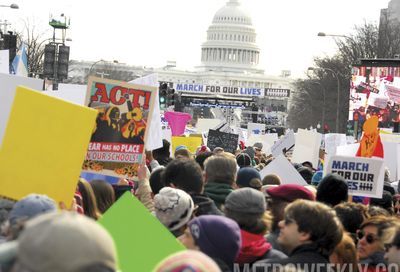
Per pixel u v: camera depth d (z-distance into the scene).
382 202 12.73
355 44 99.56
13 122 6.96
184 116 25.48
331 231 6.70
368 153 13.79
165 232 6.07
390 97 52.53
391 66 52.75
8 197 6.96
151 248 6.05
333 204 10.00
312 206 6.75
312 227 6.66
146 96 9.94
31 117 6.96
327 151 23.17
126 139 9.94
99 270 3.54
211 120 37.47
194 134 30.64
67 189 7.00
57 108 6.98
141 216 6.11
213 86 136.75
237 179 10.90
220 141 25.00
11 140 6.96
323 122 105.88
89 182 8.79
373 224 8.21
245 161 16.47
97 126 9.88
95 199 8.27
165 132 22.70
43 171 6.97
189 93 136.12
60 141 6.98
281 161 14.12
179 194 7.78
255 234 7.38
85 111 7.00
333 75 107.69
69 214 3.65
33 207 5.73
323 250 6.76
